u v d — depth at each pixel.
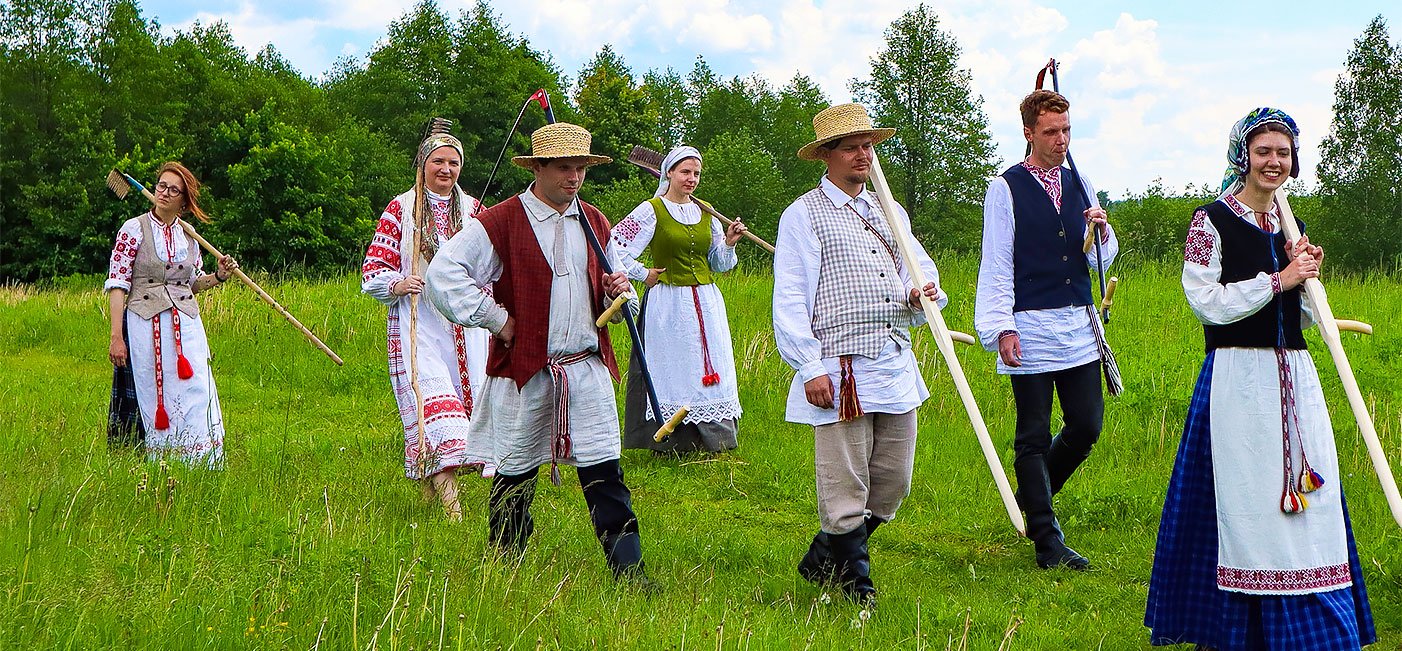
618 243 7.89
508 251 4.96
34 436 6.93
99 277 43.75
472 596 4.29
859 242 4.91
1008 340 5.61
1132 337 10.91
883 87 42.50
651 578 5.00
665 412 7.80
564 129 4.95
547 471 7.13
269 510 5.37
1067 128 5.71
